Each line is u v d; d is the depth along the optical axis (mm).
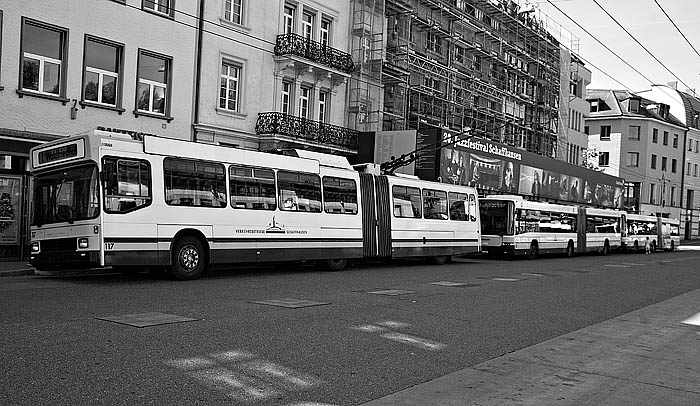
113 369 6668
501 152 42438
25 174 19781
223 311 10727
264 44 28281
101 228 14062
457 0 44719
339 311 11359
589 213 42812
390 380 6848
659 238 55094
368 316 10961
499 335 9789
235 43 26844
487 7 48062
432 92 41062
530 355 8383
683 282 21281
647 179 78938
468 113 45531
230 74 27109
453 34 43938
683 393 6773
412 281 17812
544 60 55812
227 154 16984
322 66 30359
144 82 23438
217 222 16531
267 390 6219
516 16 52094
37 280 15031
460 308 12508
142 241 14789
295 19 30266
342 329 9594
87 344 7750
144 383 6215
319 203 19922
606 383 7070
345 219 20922
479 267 25672
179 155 15766
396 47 37625
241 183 17312
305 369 7117
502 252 33219
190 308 10906
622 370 7727
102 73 22078
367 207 22078
